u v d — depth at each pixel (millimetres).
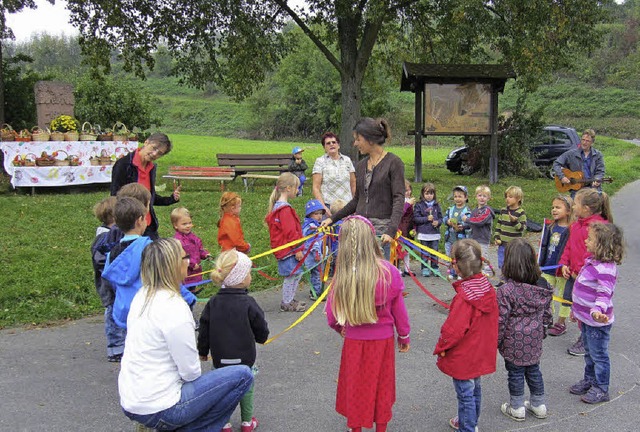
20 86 22359
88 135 15062
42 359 5188
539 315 3990
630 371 4938
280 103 70750
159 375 3117
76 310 6500
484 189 7457
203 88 20047
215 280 3816
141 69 18938
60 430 3945
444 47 21828
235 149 38656
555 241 5938
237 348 3730
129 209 4156
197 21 17703
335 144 7113
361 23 19938
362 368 3559
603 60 72625
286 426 4035
